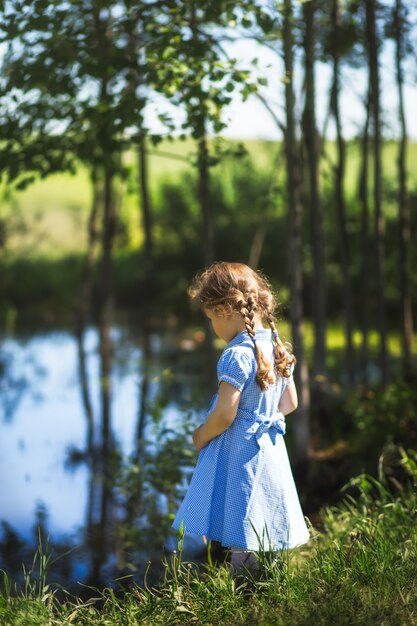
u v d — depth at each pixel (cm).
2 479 657
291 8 505
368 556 348
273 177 966
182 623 310
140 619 318
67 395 973
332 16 703
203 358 1185
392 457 556
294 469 593
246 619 305
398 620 291
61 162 584
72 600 429
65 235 2050
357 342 1221
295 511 324
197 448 327
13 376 1091
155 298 1639
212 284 324
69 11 516
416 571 334
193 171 1733
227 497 314
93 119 550
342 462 618
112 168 664
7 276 1811
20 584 457
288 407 339
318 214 689
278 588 323
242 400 318
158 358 1198
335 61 724
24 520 564
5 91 528
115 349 1291
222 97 507
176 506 507
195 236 1652
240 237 1575
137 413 877
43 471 676
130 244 1891
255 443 317
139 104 516
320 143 798
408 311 791
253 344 319
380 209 727
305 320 1434
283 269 1550
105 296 1162
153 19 516
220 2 476
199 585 329
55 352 1291
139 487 525
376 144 711
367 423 641
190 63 501
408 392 639
